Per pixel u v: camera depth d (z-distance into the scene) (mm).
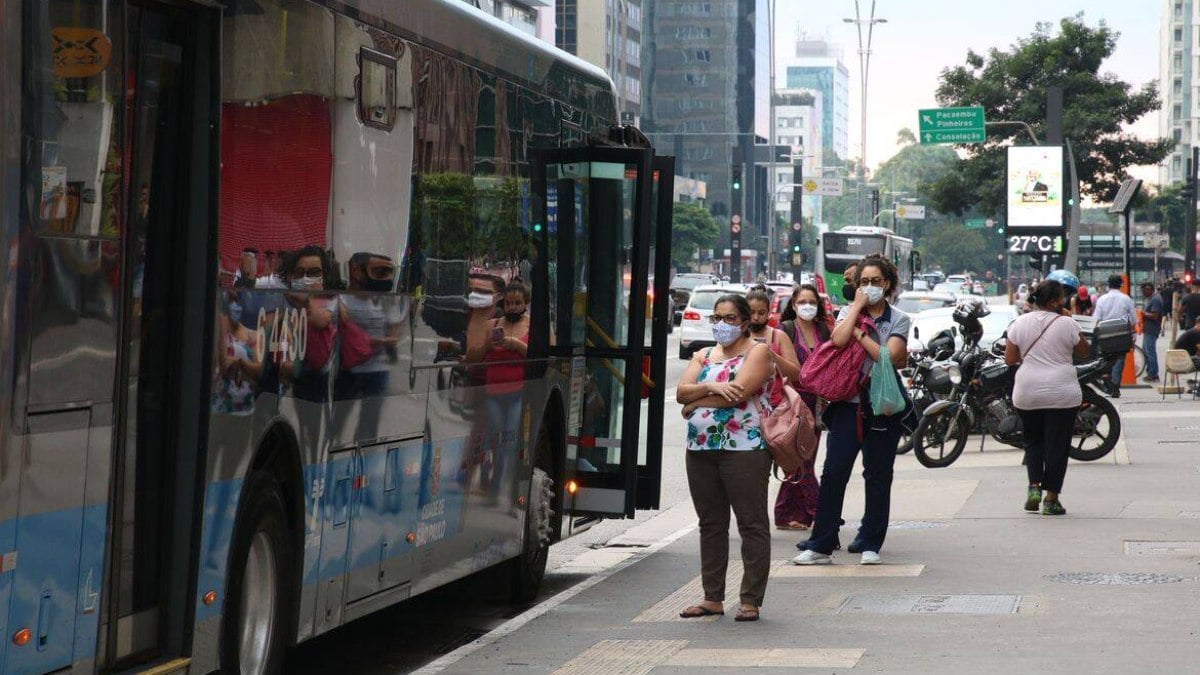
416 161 9539
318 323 8195
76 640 6195
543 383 12281
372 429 8930
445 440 10141
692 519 17438
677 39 190750
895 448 13406
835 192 123188
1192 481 18969
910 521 16094
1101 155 68750
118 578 6543
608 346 13422
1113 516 16000
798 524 15742
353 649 10883
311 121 8086
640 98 184000
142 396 6816
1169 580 12242
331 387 8375
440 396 10008
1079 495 17797
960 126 64938
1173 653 9508
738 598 11891
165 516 7035
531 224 11922
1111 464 20984
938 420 21531
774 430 10828
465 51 10445
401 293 9328
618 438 13398
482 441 10891
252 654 7758
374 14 8883
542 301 12211
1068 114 67688
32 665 5906
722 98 190750
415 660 10547
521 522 11922
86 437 6195
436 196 9891
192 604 7035
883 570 12969
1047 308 16094
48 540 5961
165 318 7000
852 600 11633
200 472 7023
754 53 195375
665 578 13078
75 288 6094
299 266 7969
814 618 10977
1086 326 27219
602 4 159375
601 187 13453
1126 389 35906
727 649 9945
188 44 7090
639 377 13250
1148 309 37906
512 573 12234
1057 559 13344
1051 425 16109
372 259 8891
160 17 6902
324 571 8414
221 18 7109
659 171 13633
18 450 5746
